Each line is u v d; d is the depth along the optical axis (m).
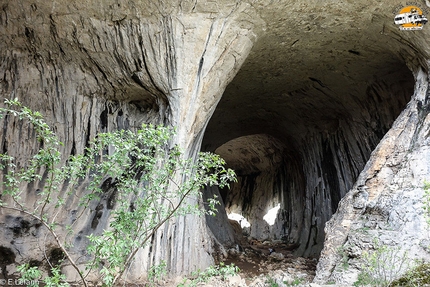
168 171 3.50
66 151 6.25
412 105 6.03
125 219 3.24
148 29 5.79
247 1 5.72
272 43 7.09
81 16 5.74
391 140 5.88
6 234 4.98
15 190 3.04
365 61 7.61
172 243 5.58
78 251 5.24
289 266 8.34
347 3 5.87
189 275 5.73
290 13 6.09
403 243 4.59
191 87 5.96
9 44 6.02
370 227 5.15
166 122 6.05
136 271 5.02
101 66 6.30
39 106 6.25
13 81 6.07
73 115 6.43
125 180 3.55
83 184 5.89
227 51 6.25
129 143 3.30
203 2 5.59
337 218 5.77
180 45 5.80
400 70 7.62
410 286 3.49
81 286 4.65
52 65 6.30
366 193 5.60
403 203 4.96
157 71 6.00
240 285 5.34
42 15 5.71
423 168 5.10
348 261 4.93
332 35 6.83
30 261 4.92
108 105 6.73
